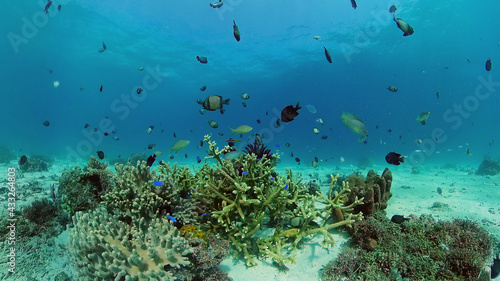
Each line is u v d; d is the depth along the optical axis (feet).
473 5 93.61
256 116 372.79
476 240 13.85
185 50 117.70
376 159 93.45
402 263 12.23
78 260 10.48
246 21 99.19
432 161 86.28
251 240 14.39
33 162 41.88
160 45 112.37
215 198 15.23
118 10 87.61
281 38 111.04
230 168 14.97
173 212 13.64
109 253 9.77
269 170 15.10
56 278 11.94
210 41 110.93
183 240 10.30
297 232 14.79
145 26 98.02
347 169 58.39
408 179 41.57
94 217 11.76
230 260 13.78
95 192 18.34
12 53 127.24
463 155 108.78
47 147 138.21
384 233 13.32
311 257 13.93
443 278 11.82
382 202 18.69
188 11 92.12
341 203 15.53
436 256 12.79
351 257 12.69
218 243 12.52
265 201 14.12
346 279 12.14
